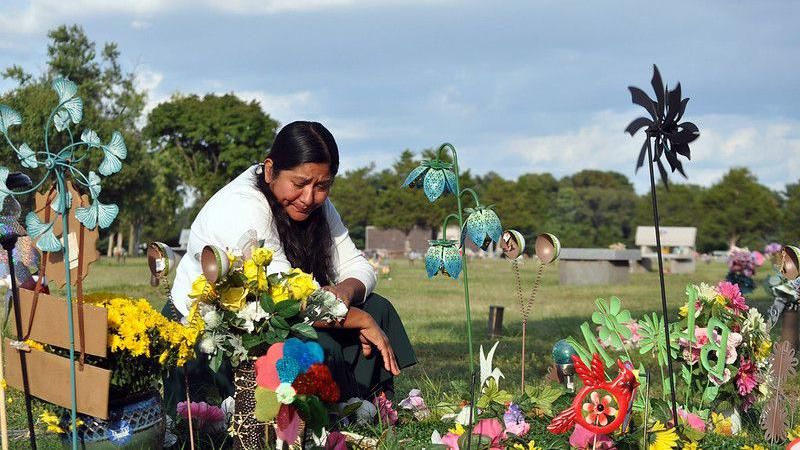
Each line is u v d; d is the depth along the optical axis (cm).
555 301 1503
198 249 366
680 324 402
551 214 9331
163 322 292
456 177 288
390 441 323
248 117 6297
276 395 254
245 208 360
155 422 304
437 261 285
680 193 8688
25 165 277
